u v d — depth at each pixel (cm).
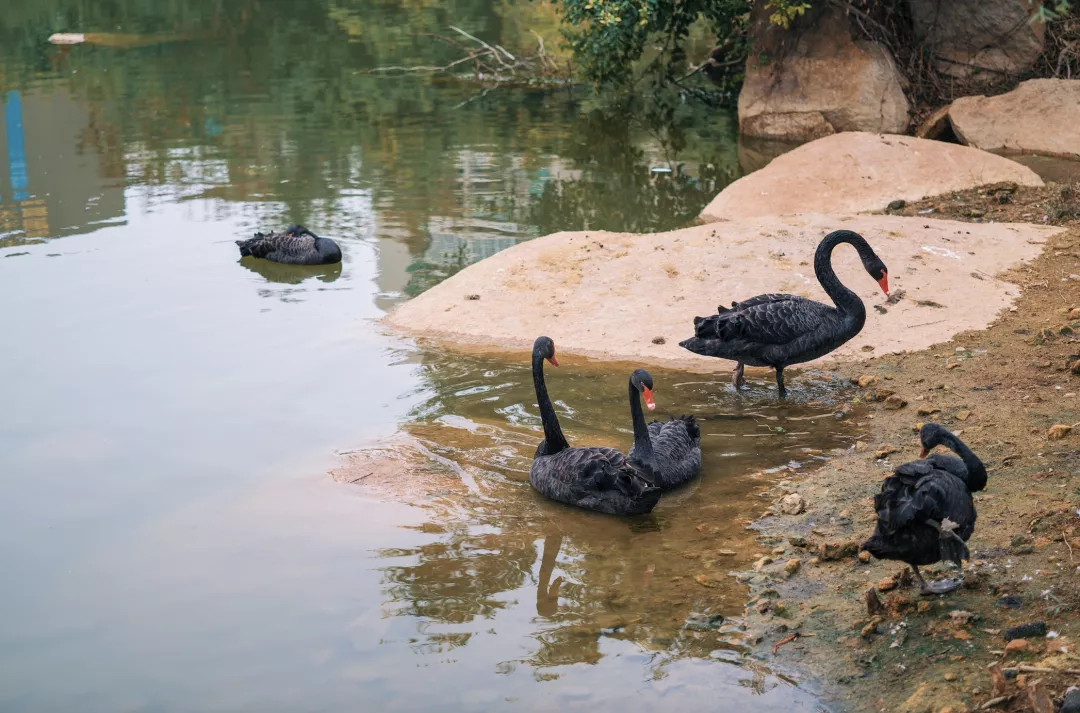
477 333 1065
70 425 880
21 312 1143
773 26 1903
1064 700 472
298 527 715
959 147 1508
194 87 2259
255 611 622
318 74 2366
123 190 1605
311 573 659
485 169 1694
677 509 733
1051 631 532
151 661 577
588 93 2208
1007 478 698
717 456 809
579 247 1209
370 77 2339
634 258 1172
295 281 1248
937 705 497
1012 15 1841
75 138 1889
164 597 637
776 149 1783
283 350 1039
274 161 1750
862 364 960
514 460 814
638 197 1529
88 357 1023
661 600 621
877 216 1269
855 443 810
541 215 1454
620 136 1886
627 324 1057
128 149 1822
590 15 1906
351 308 1155
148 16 3011
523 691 545
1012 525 636
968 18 1870
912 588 598
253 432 865
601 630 594
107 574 662
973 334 986
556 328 1062
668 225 1392
